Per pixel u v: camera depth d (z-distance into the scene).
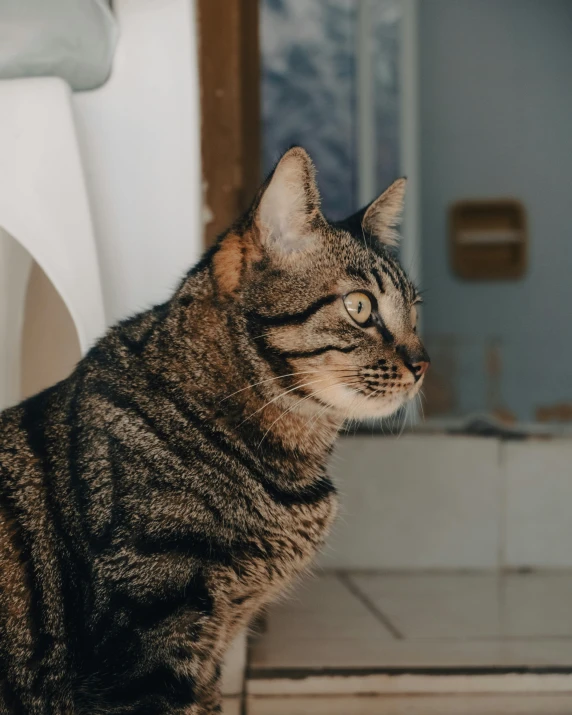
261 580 1.33
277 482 1.36
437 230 4.70
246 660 1.69
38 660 1.23
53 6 1.48
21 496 1.27
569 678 1.68
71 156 1.53
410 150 4.02
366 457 2.48
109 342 1.40
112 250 1.65
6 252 1.61
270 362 1.36
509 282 4.71
